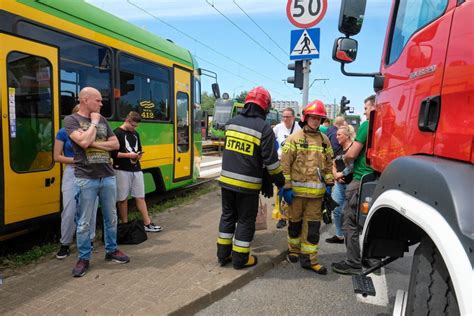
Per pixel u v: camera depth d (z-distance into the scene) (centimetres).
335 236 596
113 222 448
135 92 693
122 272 424
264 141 421
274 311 370
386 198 226
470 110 179
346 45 352
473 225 154
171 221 657
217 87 1077
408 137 253
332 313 369
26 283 393
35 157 479
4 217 439
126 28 671
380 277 454
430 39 232
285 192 459
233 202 450
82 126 400
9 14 445
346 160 446
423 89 234
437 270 187
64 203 458
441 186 174
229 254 452
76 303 350
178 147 852
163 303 353
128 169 552
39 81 487
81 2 570
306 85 672
